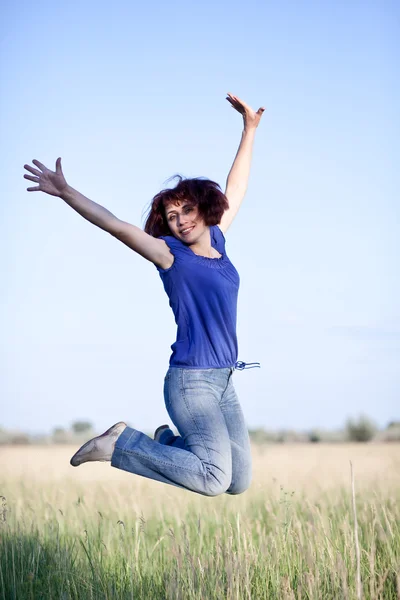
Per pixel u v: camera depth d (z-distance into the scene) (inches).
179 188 224.5
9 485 569.9
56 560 278.5
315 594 229.3
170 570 260.5
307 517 349.7
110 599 245.3
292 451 1309.1
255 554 266.1
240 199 271.4
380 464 685.9
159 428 242.5
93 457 220.7
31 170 206.2
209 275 222.1
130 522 358.3
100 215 210.8
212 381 221.3
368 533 289.9
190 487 215.9
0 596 251.3
